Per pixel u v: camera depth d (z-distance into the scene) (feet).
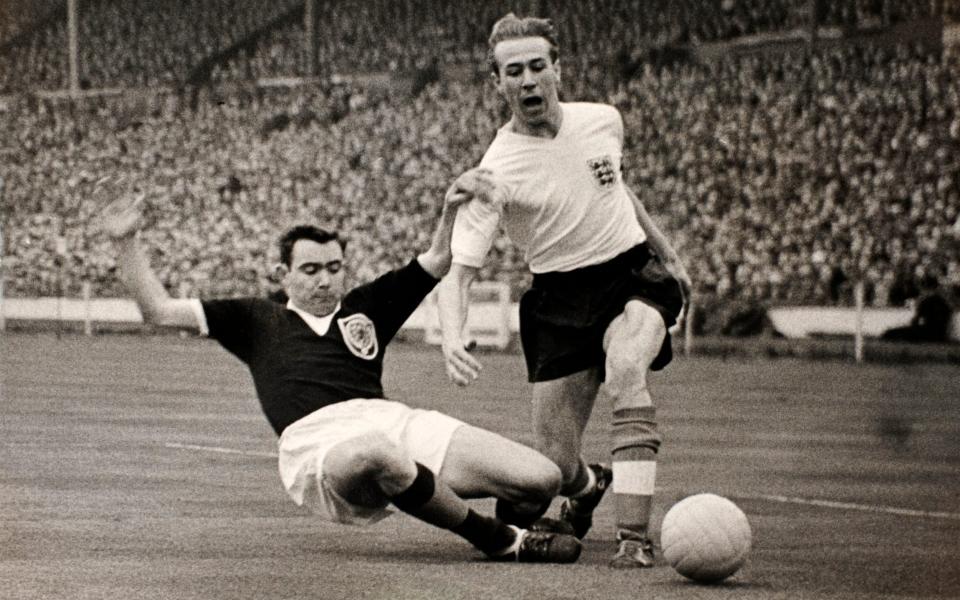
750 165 117.60
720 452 41.88
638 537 21.99
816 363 93.35
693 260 113.19
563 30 143.02
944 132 110.11
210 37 167.53
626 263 23.80
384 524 26.53
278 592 18.97
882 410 57.82
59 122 167.43
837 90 117.50
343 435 22.33
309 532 25.35
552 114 23.66
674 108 124.98
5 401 59.77
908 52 120.67
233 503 29.45
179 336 132.98
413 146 141.59
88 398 61.67
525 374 81.56
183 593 18.85
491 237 23.35
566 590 19.34
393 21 156.15
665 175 122.42
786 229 110.83
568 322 23.72
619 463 22.17
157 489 31.83
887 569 21.61
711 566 19.79
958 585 20.13
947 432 48.75
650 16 138.92
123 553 22.63
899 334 96.63
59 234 158.10
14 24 177.06
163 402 59.47
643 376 22.57
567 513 25.49
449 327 22.81
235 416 52.65
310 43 159.02
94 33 173.37
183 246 151.74
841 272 106.01
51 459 38.19
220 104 158.92
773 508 29.78
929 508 29.91
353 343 23.00
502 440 22.84
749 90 122.11
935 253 102.37
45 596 18.57
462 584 19.79
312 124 150.92
